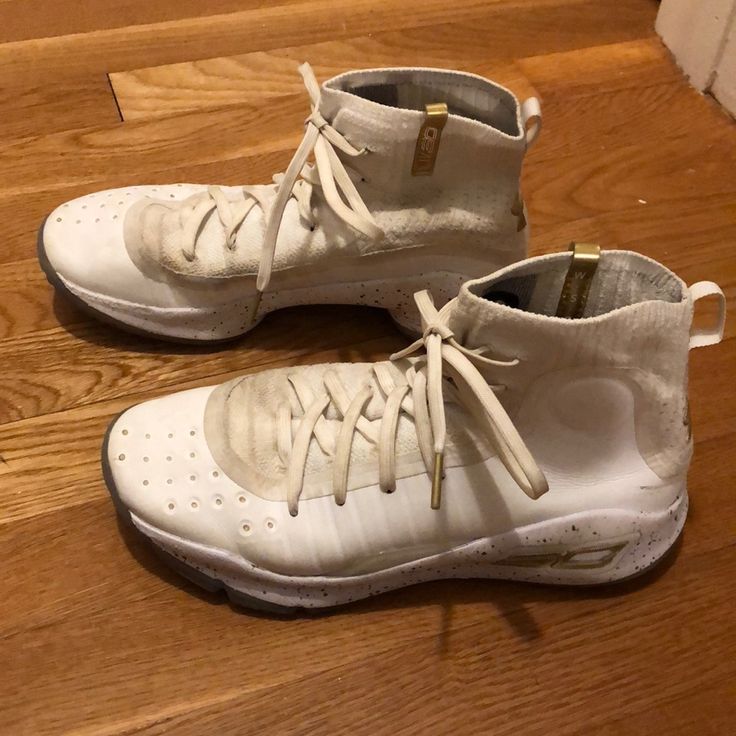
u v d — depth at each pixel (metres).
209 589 0.59
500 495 0.55
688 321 0.48
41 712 0.55
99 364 0.71
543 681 0.58
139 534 0.60
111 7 1.02
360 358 0.75
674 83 1.01
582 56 1.03
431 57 1.02
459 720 0.57
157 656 0.58
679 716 0.58
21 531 0.62
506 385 0.51
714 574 0.64
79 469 0.66
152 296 0.69
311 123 0.63
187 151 0.89
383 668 0.58
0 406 0.68
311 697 0.57
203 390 0.61
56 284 0.69
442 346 0.50
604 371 0.49
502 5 1.08
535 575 0.60
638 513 0.56
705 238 0.86
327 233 0.67
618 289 0.51
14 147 0.87
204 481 0.56
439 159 0.62
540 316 0.46
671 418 0.52
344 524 0.56
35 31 0.99
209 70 0.97
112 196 0.73
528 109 0.62
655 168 0.92
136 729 0.55
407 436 0.55
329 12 1.05
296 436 0.56
